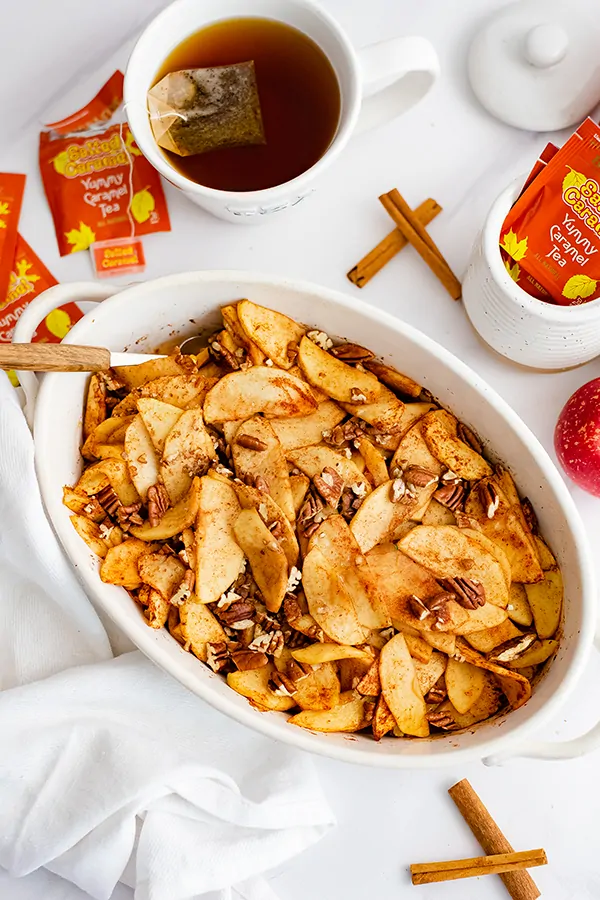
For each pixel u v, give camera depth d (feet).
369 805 2.49
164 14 2.20
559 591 2.28
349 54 2.19
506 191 2.25
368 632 2.26
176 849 2.38
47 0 2.42
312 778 2.43
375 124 2.38
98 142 2.54
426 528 2.27
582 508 2.50
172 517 2.28
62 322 2.54
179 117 2.26
